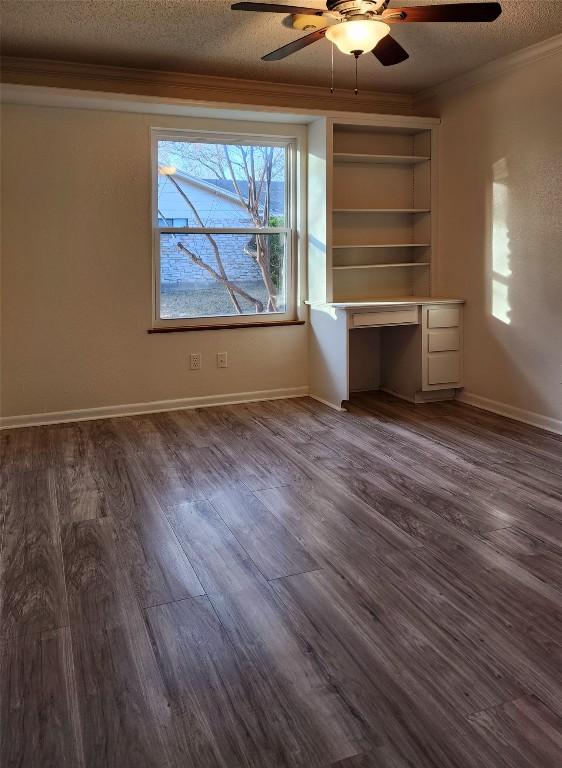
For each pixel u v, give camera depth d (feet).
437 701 5.70
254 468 12.04
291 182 17.42
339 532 9.23
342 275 17.99
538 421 14.80
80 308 15.44
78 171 15.02
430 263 17.79
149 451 13.12
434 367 16.92
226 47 13.60
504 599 7.39
